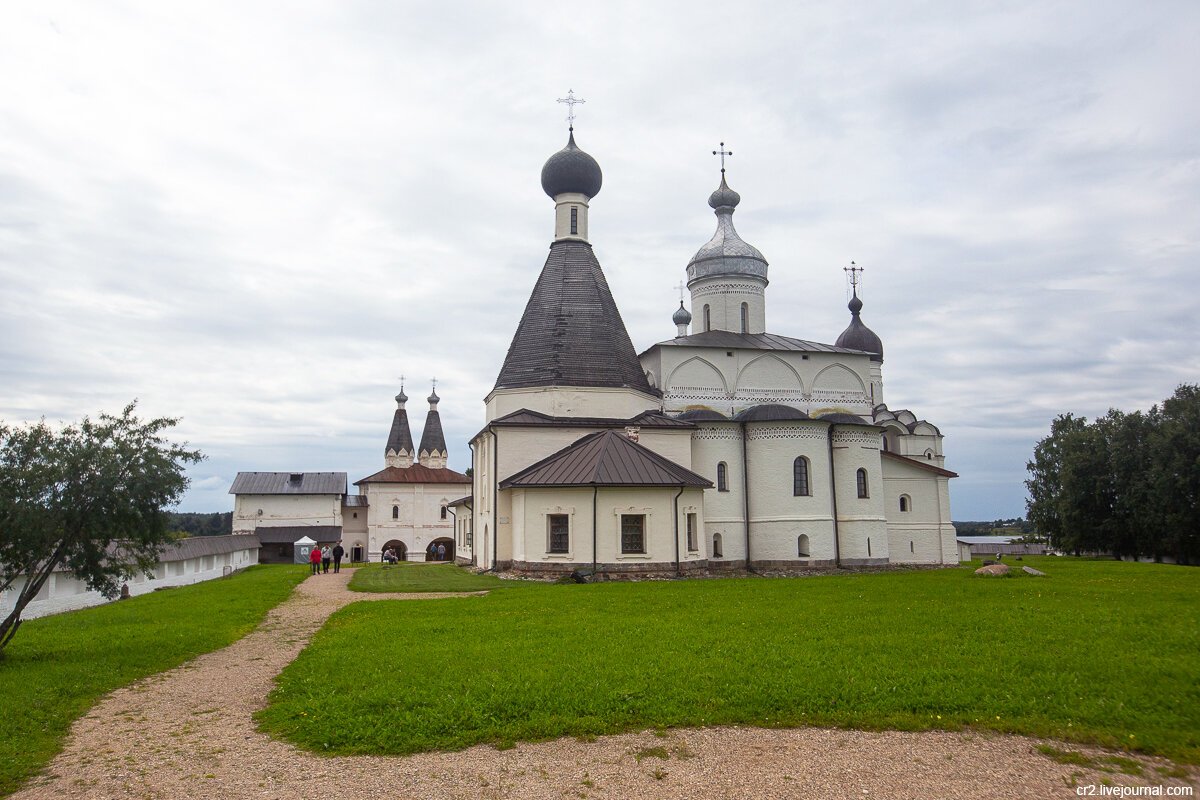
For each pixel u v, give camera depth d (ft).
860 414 158.10
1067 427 228.84
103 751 32.65
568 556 110.93
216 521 416.26
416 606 78.33
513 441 127.03
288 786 28.19
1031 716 34.45
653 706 36.19
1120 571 115.24
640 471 114.42
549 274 143.54
